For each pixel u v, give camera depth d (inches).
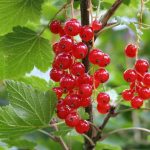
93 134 17.8
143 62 16.2
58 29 17.0
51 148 28.3
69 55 15.7
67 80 15.6
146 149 29.7
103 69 15.9
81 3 16.9
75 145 28.4
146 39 36.0
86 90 15.4
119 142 29.5
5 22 18.3
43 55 18.4
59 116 15.7
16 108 16.1
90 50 16.2
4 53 18.1
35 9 18.2
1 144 22.8
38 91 16.1
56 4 21.2
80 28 15.6
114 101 20.7
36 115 16.2
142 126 31.6
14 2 17.6
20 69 18.7
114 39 35.9
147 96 16.3
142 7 16.5
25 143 21.0
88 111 17.2
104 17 16.9
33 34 17.7
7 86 16.0
